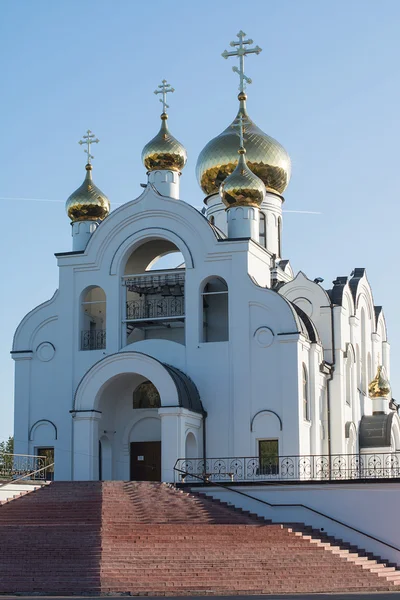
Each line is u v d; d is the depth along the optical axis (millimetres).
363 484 39500
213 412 45500
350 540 39219
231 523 37594
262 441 44688
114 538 32531
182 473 42531
